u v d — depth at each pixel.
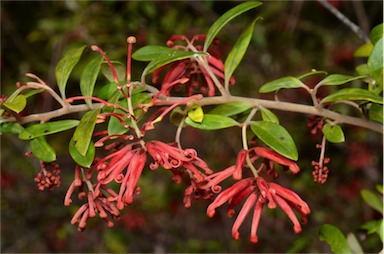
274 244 5.61
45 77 4.86
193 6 4.73
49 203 5.34
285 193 1.69
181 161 1.67
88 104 1.92
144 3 4.41
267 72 5.09
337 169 5.07
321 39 5.25
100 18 4.43
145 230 5.66
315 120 2.09
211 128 1.84
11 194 5.33
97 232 5.62
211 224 6.24
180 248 5.62
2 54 5.09
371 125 2.04
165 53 1.88
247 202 1.70
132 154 1.68
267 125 1.81
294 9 4.92
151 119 1.76
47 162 1.87
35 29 5.14
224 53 4.61
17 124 1.88
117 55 4.22
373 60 1.79
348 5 5.49
